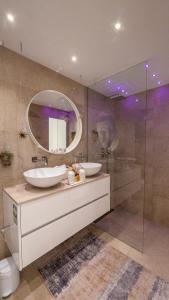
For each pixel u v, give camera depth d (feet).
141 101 7.32
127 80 6.63
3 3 3.11
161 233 6.68
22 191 4.28
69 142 6.73
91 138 7.64
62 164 6.32
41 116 5.61
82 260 5.08
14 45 4.44
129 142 7.84
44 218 4.09
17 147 4.87
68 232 4.79
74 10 3.32
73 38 4.15
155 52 4.76
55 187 4.66
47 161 5.78
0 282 3.87
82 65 5.57
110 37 4.11
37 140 5.48
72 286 4.17
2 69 4.48
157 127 7.30
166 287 4.07
